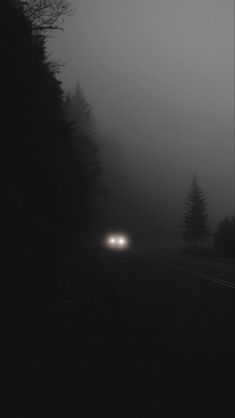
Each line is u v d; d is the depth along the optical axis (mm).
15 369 6121
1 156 9531
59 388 5711
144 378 6039
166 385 5875
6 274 8422
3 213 8992
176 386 5852
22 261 9852
